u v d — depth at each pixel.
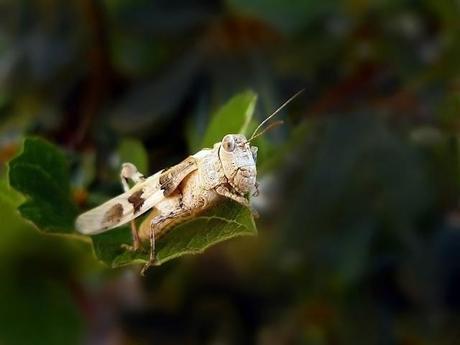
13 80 0.21
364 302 0.21
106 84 0.20
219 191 0.13
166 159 0.20
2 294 0.14
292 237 0.20
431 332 0.21
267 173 0.18
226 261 0.20
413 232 0.20
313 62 0.21
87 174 0.18
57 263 0.14
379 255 0.20
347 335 0.21
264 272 0.20
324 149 0.20
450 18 0.20
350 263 0.20
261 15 0.20
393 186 0.20
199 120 0.20
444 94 0.21
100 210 0.13
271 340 0.21
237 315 0.21
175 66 0.21
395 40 0.20
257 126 0.15
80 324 0.14
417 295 0.21
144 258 0.13
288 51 0.21
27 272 0.14
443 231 0.20
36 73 0.21
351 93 0.21
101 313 0.15
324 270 0.20
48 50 0.21
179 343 0.20
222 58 0.21
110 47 0.21
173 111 0.20
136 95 0.20
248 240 0.20
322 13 0.20
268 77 0.20
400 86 0.21
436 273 0.20
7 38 0.22
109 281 0.15
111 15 0.21
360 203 0.20
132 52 0.21
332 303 0.21
